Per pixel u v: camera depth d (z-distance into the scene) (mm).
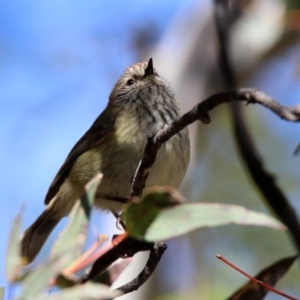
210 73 12812
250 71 14008
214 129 14688
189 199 13914
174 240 13195
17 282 4109
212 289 12000
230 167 14367
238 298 5852
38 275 4059
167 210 4352
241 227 13000
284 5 9273
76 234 4703
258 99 4754
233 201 13906
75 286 4133
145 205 4359
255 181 6051
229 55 7535
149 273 5863
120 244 5629
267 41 10156
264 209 13633
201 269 12883
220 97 5184
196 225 4234
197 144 13688
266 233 12773
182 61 13203
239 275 12555
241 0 10242
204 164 14445
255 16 10039
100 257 5531
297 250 5816
